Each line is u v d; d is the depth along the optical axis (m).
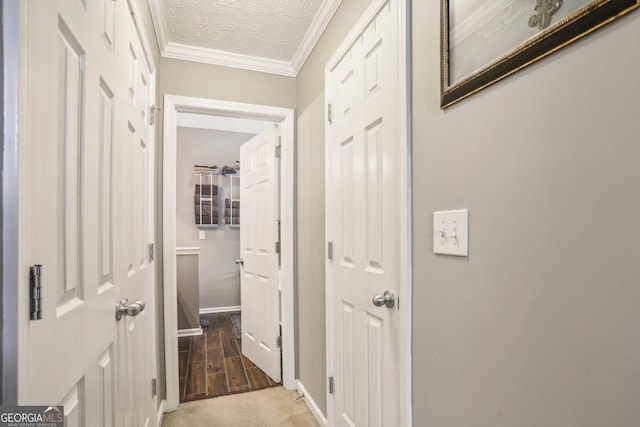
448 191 0.89
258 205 2.80
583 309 0.56
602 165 0.53
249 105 2.35
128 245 1.21
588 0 0.55
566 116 0.59
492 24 0.75
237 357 2.95
